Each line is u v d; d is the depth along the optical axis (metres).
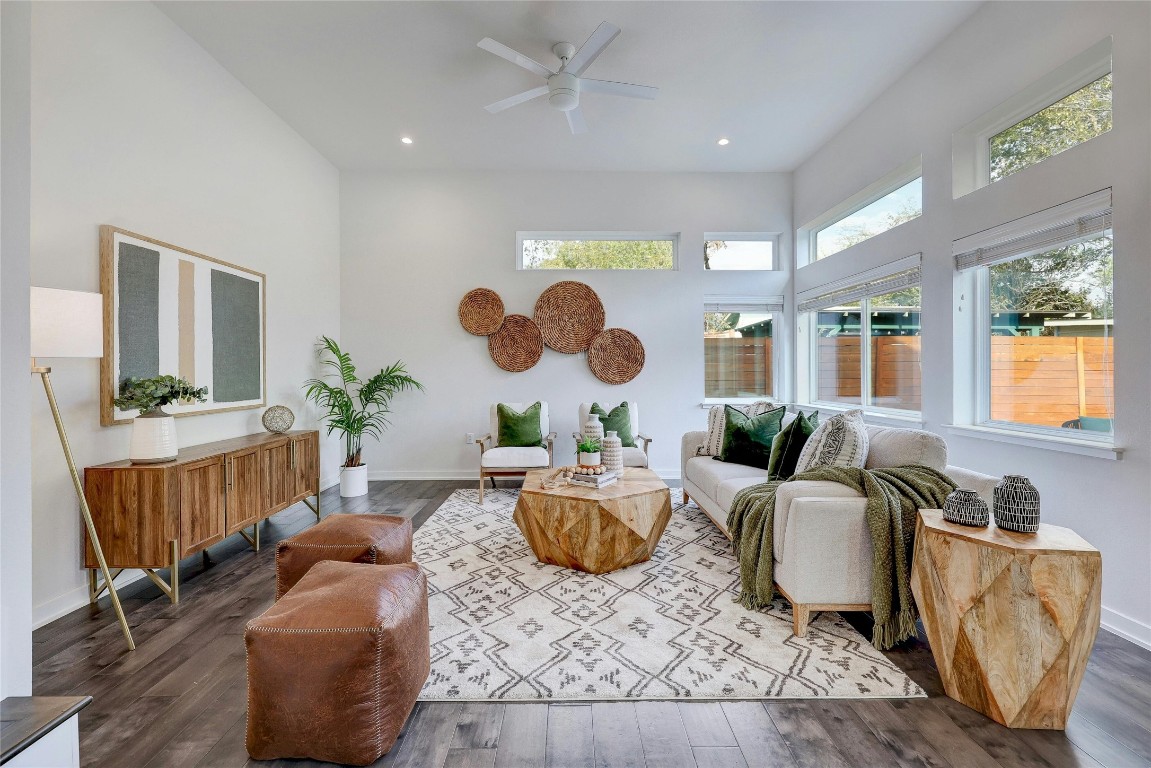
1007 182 2.73
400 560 2.31
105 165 2.55
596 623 2.21
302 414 4.52
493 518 3.86
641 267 5.48
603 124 4.28
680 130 4.40
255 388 3.78
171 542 2.39
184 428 3.07
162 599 2.48
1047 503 2.50
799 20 2.99
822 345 5.03
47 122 2.27
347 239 5.25
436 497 4.54
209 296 3.29
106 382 2.51
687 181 5.35
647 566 2.88
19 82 1.07
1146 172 2.06
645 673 1.84
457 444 5.30
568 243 5.47
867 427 2.73
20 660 1.05
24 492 1.06
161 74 2.92
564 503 2.77
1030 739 1.51
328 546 2.13
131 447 2.44
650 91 3.11
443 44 3.20
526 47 3.22
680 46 3.22
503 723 1.59
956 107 3.10
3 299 1.05
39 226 2.23
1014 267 2.85
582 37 3.12
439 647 2.02
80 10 2.42
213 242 3.38
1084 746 1.48
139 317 2.72
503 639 2.08
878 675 1.83
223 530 2.79
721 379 5.50
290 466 3.53
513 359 5.27
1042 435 2.60
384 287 5.27
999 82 2.78
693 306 5.38
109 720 1.60
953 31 3.10
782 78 3.60
